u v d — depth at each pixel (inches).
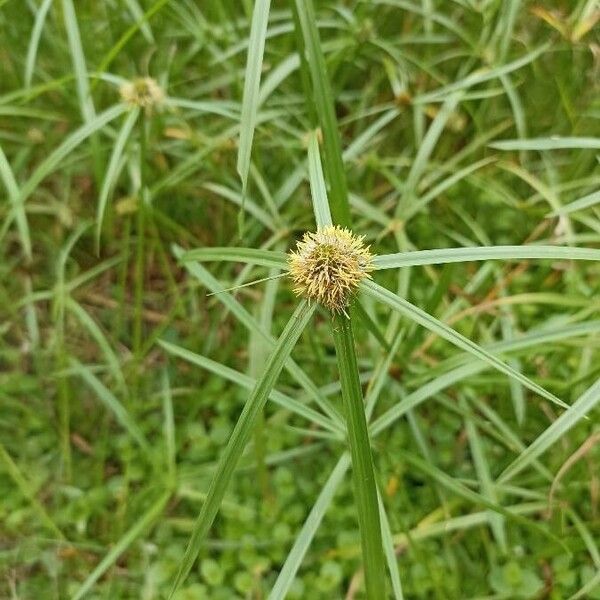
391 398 8.3
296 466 8.6
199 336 9.5
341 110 11.3
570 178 9.4
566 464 6.9
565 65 9.1
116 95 9.9
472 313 8.6
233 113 8.6
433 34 10.6
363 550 4.7
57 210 9.8
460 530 7.9
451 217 9.8
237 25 9.8
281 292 9.6
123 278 8.7
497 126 9.8
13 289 10.0
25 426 9.0
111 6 9.4
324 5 9.7
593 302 7.8
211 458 8.6
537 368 8.5
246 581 7.6
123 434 8.9
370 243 9.5
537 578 7.4
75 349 9.7
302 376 6.5
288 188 9.0
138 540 8.0
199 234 10.4
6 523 8.2
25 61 9.8
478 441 7.8
